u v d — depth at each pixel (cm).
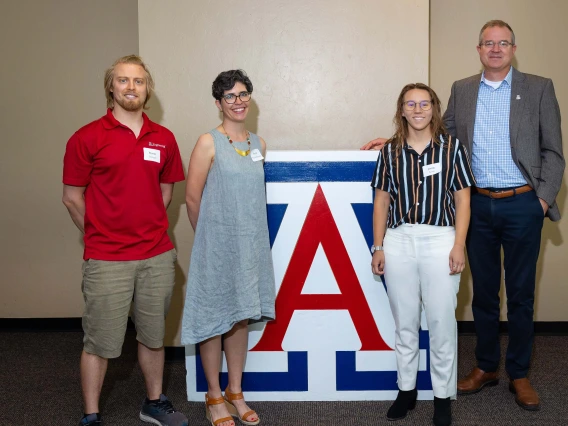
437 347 255
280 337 284
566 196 393
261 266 258
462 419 267
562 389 301
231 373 271
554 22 384
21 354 368
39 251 414
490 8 387
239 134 256
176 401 292
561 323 400
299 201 280
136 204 249
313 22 334
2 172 409
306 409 279
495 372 302
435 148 249
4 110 405
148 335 261
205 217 252
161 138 258
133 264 250
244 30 335
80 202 252
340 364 285
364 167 278
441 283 250
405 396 265
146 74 252
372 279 281
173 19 334
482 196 281
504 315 401
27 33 400
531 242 277
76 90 402
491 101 280
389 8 332
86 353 256
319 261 282
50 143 406
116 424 269
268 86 338
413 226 251
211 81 337
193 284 257
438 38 391
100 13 398
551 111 273
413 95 246
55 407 288
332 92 338
